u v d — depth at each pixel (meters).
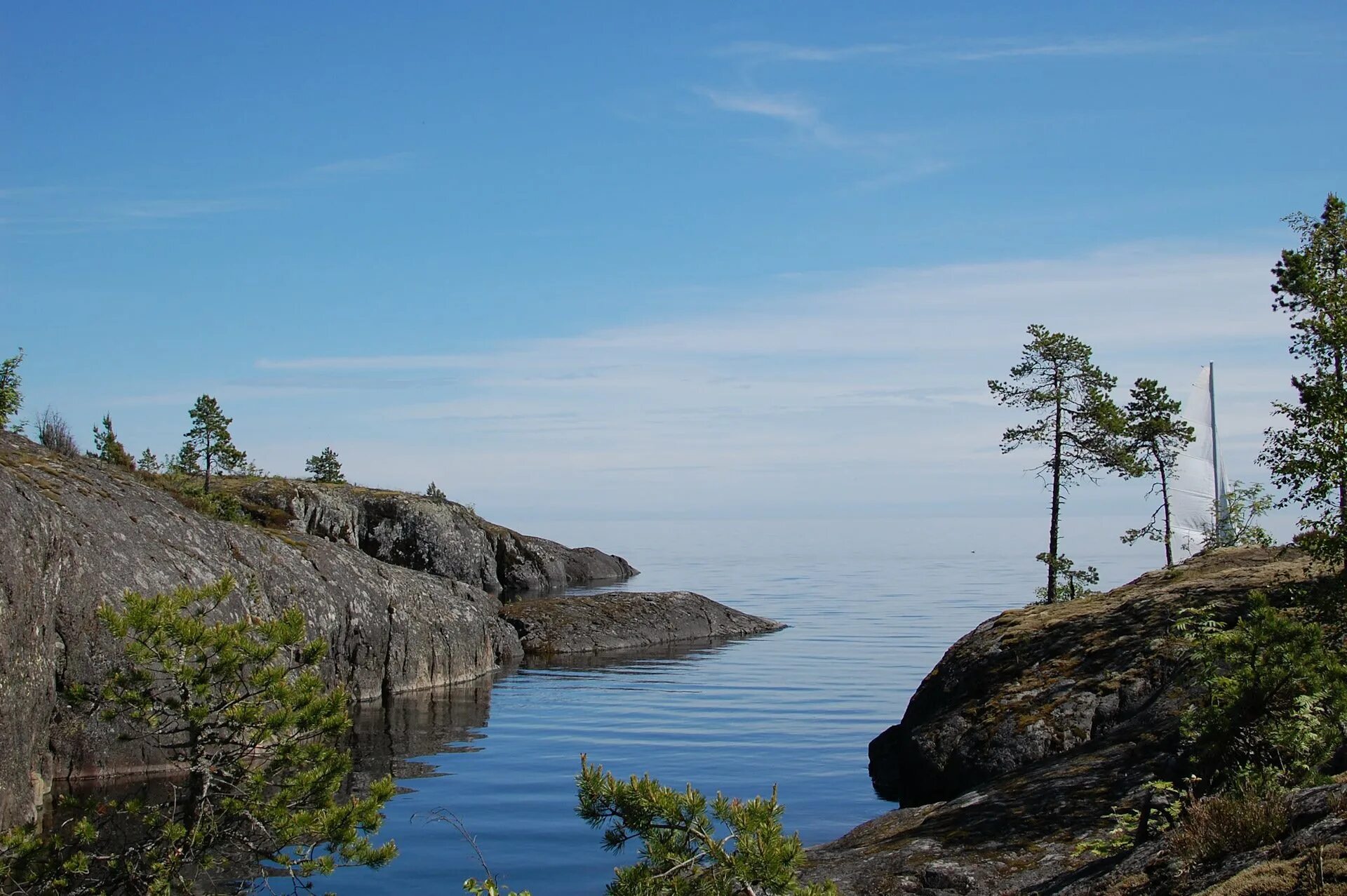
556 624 50.66
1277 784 10.23
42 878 12.17
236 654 13.27
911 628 60.88
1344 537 15.46
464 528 74.31
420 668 36.34
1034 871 13.40
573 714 32.75
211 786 12.95
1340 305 16.86
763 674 42.09
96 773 20.66
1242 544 31.56
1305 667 11.46
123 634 12.94
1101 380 35.31
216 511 32.69
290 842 12.57
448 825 20.27
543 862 18.11
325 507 65.50
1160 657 21.11
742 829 8.50
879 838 16.67
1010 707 22.06
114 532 23.75
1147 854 9.24
